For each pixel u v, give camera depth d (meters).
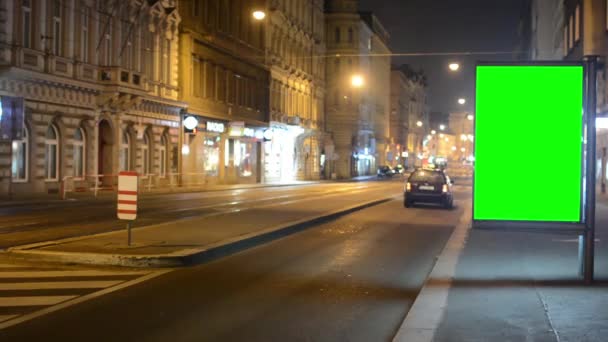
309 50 77.56
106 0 38.16
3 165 30.42
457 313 8.79
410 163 142.50
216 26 52.03
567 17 43.75
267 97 63.22
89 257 12.55
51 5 33.66
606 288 10.51
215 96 52.16
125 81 38.38
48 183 34.19
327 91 89.56
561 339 7.30
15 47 30.75
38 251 12.96
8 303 9.21
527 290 10.40
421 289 10.66
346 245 16.80
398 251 15.98
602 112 36.59
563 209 10.66
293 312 9.19
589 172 10.56
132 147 41.34
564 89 10.58
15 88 30.97
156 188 43.38
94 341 7.44
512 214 10.70
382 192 45.84
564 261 13.59
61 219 21.06
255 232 17.00
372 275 12.43
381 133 111.69
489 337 7.51
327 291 10.76
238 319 8.67
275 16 64.56
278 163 67.75
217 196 37.09
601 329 7.76
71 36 35.16
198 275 11.82
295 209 25.97
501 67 10.66
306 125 75.19
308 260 14.03
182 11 46.78
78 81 35.28
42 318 8.39
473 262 13.44
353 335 8.09
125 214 13.84
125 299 9.65
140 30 41.88
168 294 10.10
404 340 7.44
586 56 10.48
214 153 52.94
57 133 34.81
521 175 10.68
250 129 59.34
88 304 9.26
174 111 46.00
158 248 13.62
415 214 27.41
